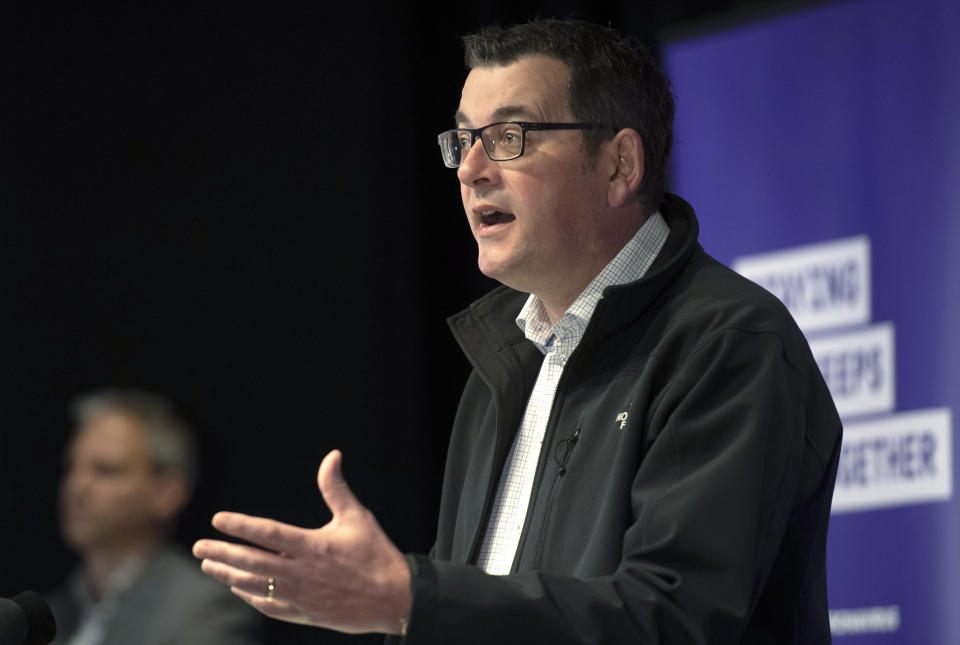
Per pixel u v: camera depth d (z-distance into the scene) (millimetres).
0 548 14641
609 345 6215
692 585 5125
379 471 15156
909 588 10289
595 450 5938
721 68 12000
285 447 15195
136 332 15344
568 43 6613
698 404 5539
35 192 15383
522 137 6438
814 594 5965
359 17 15648
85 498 10734
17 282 15234
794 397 5691
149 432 10891
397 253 15422
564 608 5023
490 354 6832
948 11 10594
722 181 11859
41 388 15086
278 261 15500
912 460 10367
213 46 15773
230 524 4785
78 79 15609
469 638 4914
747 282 6105
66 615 10734
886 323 10617
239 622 10086
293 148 15641
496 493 6512
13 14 15516
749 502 5309
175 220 15547
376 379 15289
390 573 4918
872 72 11000
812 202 11234
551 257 6465
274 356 15359
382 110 15570
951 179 10422
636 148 6551
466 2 15125
